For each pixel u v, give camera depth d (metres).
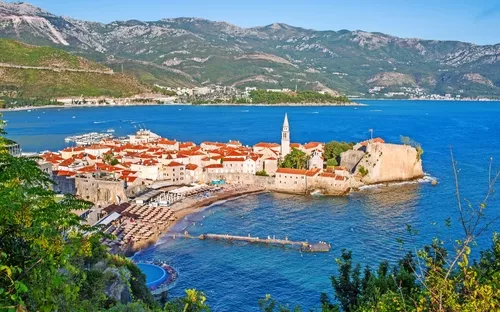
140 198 178.50
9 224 24.28
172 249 129.88
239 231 145.25
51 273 23.45
